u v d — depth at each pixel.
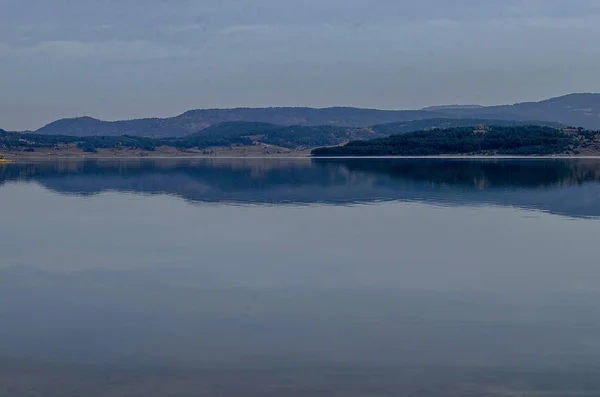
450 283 22.77
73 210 44.16
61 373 14.85
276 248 29.27
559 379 14.31
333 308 19.83
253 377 14.57
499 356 15.70
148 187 62.56
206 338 17.12
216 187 61.25
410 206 44.09
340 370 14.93
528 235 31.94
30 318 19.03
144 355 15.94
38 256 28.03
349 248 29.14
